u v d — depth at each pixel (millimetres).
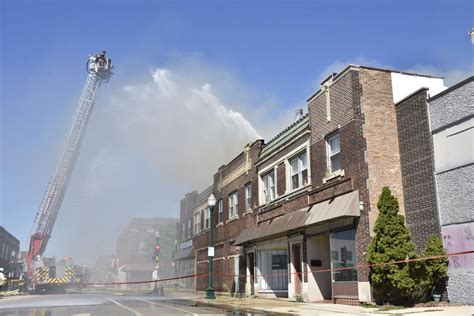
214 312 15695
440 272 14977
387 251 15164
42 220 33312
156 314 14812
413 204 16750
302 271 20547
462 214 14734
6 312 15961
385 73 18484
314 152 20688
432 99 16391
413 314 12086
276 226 22594
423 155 16516
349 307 15828
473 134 14648
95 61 31328
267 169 25984
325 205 18812
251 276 27484
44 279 36406
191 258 43188
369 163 17188
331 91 19609
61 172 31984
